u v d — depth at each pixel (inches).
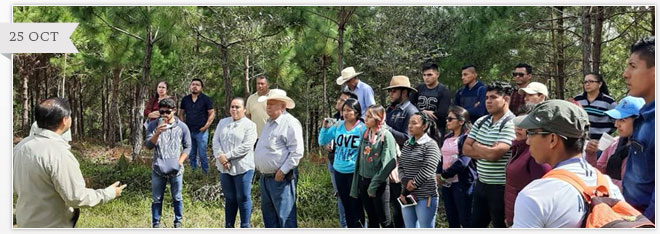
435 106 225.0
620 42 447.2
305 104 613.3
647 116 97.0
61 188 115.9
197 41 450.0
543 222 69.3
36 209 116.9
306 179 286.7
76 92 799.1
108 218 234.4
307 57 531.2
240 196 191.5
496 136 140.4
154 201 208.7
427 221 158.2
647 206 97.3
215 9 402.3
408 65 477.1
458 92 229.1
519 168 124.3
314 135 784.3
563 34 411.8
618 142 122.0
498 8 396.5
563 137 71.9
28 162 116.7
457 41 430.6
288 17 401.7
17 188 119.9
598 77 194.2
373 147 164.2
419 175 156.6
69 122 122.9
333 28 445.1
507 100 142.8
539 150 74.2
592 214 68.6
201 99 315.0
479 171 146.3
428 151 157.6
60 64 522.6
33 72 606.2
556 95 437.1
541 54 431.5
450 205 168.1
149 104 318.3
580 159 72.7
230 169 191.5
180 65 536.7
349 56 540.1
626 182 102.0
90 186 297.1
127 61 484.4
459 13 438.9
